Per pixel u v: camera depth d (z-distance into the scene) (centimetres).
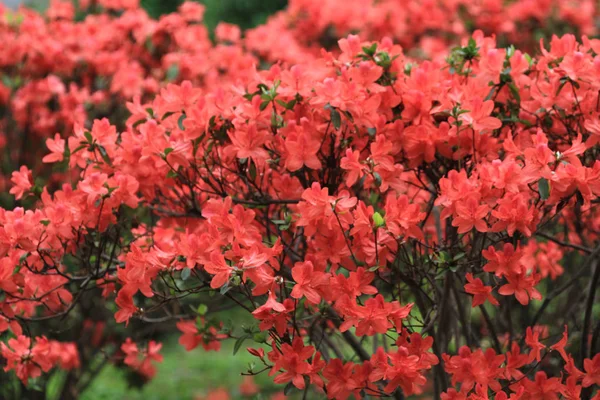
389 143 233
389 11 568
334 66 266
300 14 602
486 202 224
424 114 248
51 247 258
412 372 216
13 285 252
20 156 450
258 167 270
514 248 234
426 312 266
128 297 241
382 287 290
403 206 226
